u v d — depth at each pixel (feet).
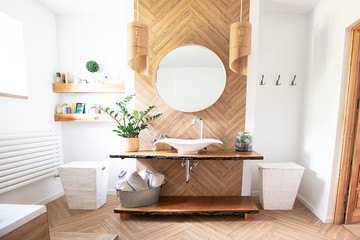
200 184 6.61
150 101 6.52
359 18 4.75
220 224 5.56
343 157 5.43
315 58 6.70
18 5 5.97
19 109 6.05
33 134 6.27
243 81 6.41
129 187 5.67
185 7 6.27
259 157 5.37
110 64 7.63
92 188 6.22
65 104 7.59
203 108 6.44
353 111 5.30
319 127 6.30
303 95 7.46
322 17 6.33
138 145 6.08
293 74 7.48
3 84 5.94
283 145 7.71
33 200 6.41
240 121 6.49
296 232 5.24
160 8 6.30
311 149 6.72
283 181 6.26
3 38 5.90
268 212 6.26
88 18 7.56
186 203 6.02
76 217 5.89
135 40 4.91
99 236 4.26
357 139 5.36
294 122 7.63
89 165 6.45
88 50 7.64
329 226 5.54
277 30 7.38
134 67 5.41
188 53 6.40
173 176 6.63
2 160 5.27
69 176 6.20
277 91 7.55
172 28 6.34
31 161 6.11
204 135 6.54
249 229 5.34
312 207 6.40
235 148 6.22
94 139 7.80
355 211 5.64
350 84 5.24
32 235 2.38
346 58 5.31
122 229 5.30
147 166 6.64
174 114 6.51
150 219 5.79
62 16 7.55
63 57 7.66
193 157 5.36
